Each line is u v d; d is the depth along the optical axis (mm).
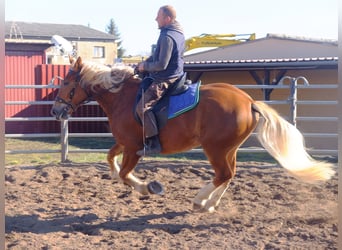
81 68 6406
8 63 17984
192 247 4867
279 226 5609
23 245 4969
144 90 5941
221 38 22422
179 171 8781
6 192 7297
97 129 17094
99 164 9242
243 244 4949
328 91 14008
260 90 15227
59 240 5172
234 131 5727
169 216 6035
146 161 9461
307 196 7059
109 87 6223
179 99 5879
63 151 9531
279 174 8461
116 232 5402
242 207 6438
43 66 16562
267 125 5801
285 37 17359
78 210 6355
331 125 13906
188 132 5867
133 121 6023
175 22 5961
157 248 4828
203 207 6094
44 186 7730
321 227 5598
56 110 6516
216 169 5859
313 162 5828
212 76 16000
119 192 7383
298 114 14352
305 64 13070
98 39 55125
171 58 5906
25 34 49719
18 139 15625
